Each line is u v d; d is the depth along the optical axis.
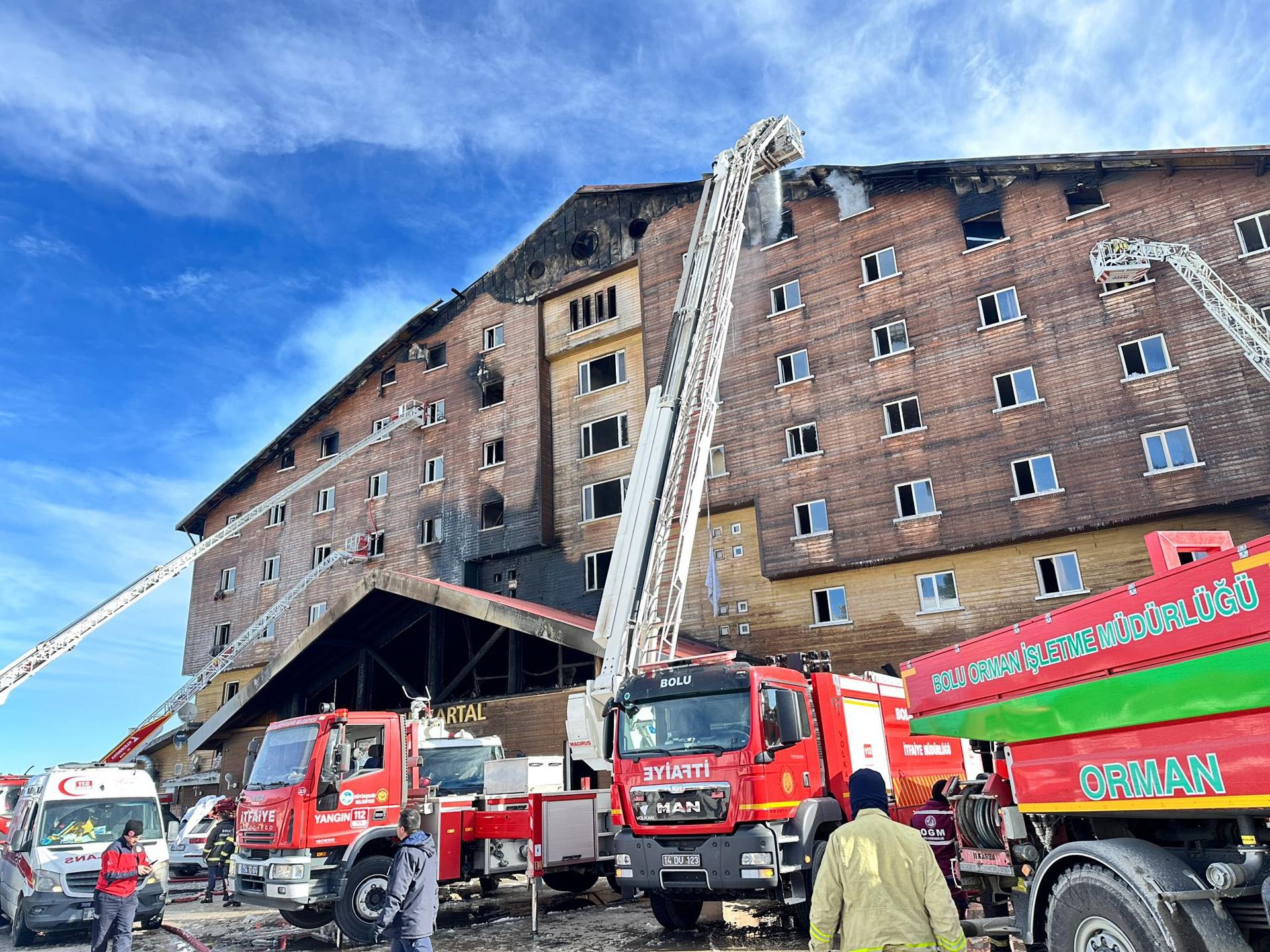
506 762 13.25
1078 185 22.12
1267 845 4.36
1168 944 4.32
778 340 26.22
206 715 37.28
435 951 9.92
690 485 14.93
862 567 22.92
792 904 9.23
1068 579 20.20
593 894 13.75
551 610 22.84
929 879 3.80
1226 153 19.52
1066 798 5.53
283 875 10.30
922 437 22.75
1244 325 17.56
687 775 9.26
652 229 30.31
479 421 32.97
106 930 9.15
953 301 23.30
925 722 7.43
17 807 15.06
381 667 28.56
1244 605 4.25
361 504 35.59
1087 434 20.31
